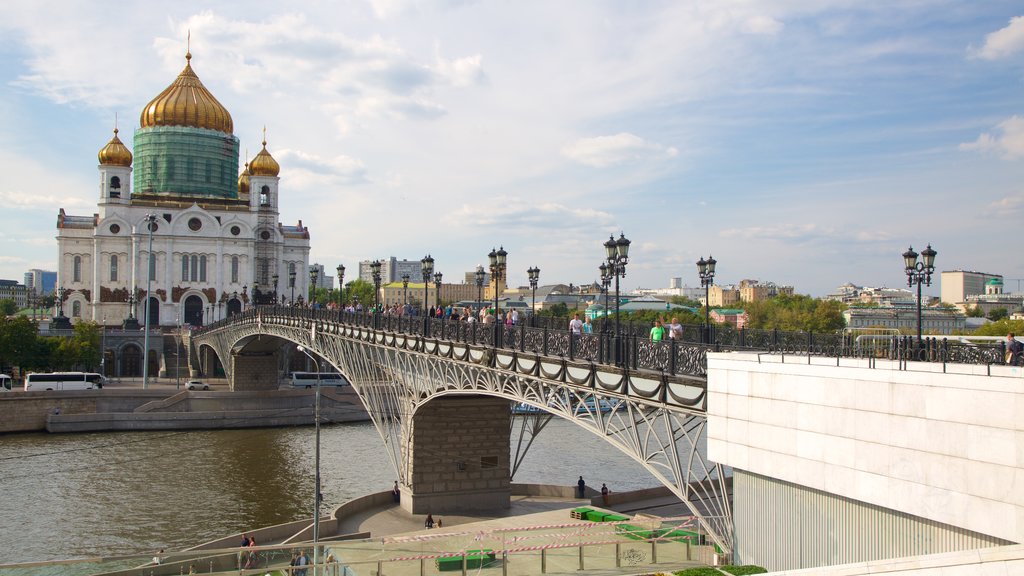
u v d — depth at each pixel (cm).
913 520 1859
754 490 2273
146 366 10219
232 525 5144
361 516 4941
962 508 1734
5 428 8725
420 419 4997
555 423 9388
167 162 15200
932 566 1630
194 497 5841
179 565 3378
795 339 3188
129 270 14562
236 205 15475
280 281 15850
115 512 5441
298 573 3500
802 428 2098
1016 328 6431
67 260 14475
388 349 5050
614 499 5344
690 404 2469
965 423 1733
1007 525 1647
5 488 6088
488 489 5109
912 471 1834
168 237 14600
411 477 4997
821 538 2077
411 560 3441
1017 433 1638
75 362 11169
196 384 10569
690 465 2500
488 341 3669
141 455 7450
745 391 2269
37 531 4984
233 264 15100
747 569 2233
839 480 2002
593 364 2848
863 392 1950
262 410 9494
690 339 3538
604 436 2848
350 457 7381
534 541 3762
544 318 4341
